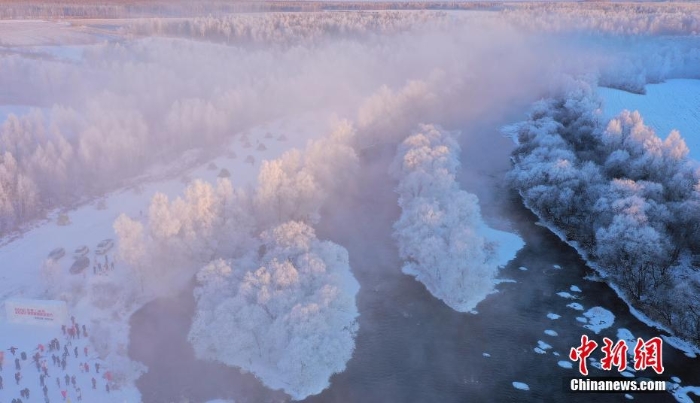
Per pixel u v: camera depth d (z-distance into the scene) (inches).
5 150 4798.2
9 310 3117.6
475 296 3592.5
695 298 3294.8
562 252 4101.9
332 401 2746.1
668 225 3818.9
